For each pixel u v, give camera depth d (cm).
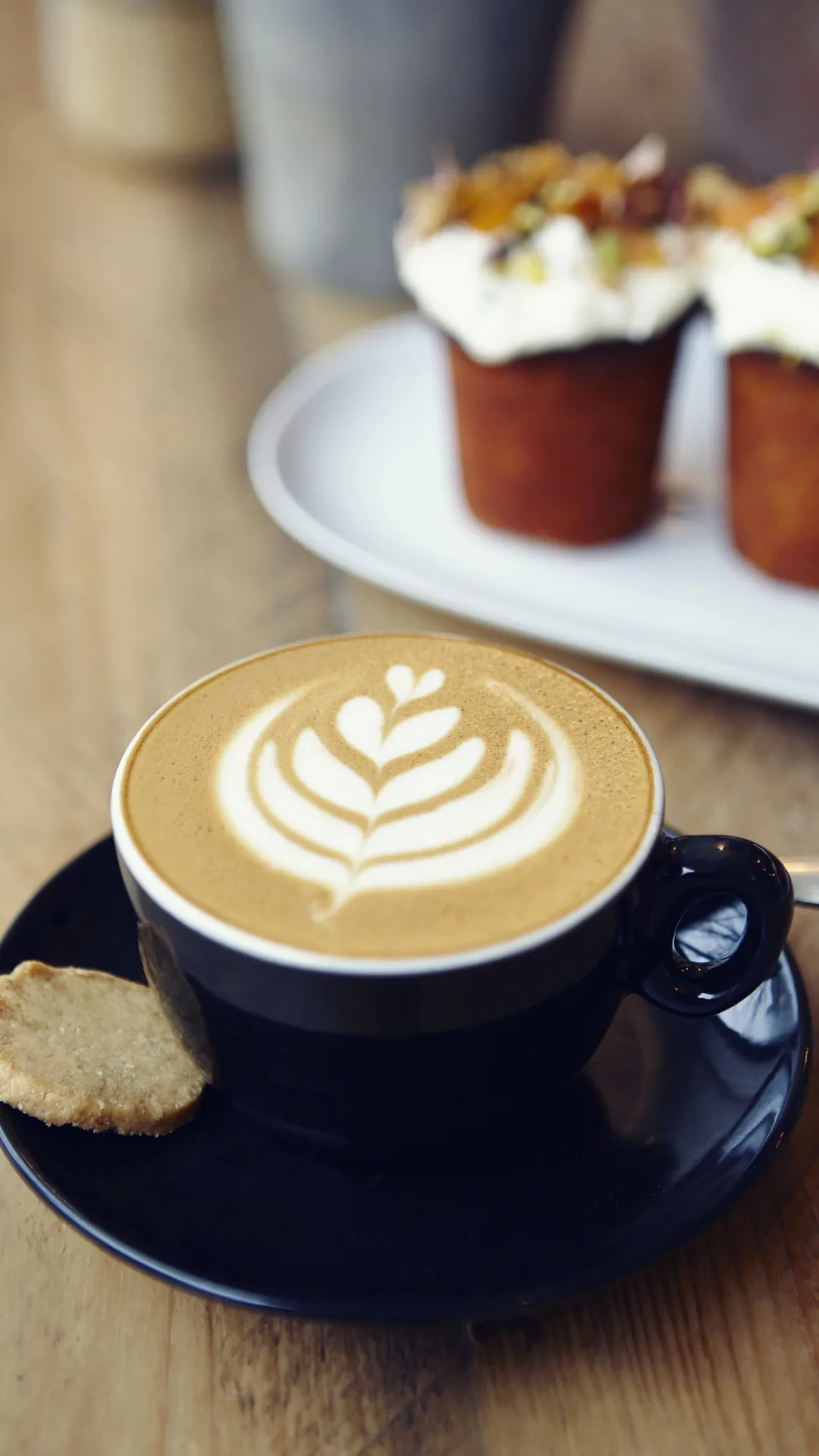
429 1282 40
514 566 64
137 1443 40
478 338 61
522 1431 40
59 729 57
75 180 105
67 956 46
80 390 76
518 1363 41
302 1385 41
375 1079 41
